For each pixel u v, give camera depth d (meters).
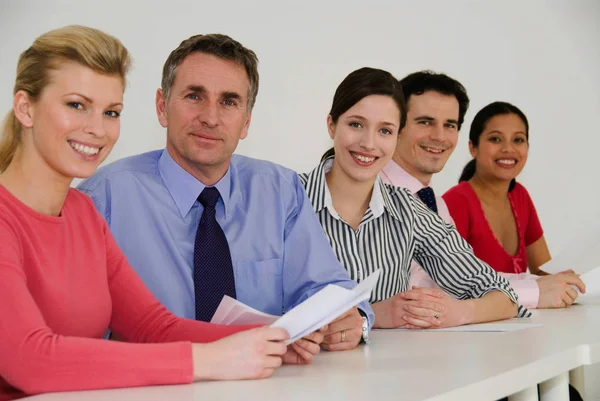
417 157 2.98
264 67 3.16
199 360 1.24
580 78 4.04
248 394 1.14
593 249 2.98
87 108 1.33
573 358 1.63
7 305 1.18
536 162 3.99
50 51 1.31
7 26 2.58
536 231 3.64
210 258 1.90
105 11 2.75
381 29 3.51
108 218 1.89
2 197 1.31
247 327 1.50
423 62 3.67
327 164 2.40
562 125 4.03
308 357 1.47
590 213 4.02
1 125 1.36
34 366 1.16
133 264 1.89
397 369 1.37
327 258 2.00
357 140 2.24
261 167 2.09
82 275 1.41
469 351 1.60
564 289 2.75
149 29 2.84
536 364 1.44
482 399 1.24
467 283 2.40
